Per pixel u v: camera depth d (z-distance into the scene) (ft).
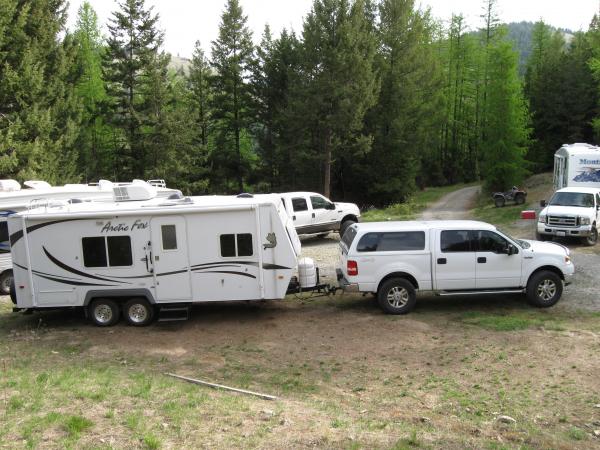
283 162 149.69
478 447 20.17
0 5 96.48
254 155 169.89
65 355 33.19
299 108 121.08
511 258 38.27
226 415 22.52
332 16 116.67
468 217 95.14
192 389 26.40
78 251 38.27
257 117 149.48
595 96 174.40
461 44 192.44
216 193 150.61
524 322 35.32
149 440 19.13
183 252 37.91
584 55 181.68
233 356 32.48
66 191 53.52
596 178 74.95
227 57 143.54
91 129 142.82
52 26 112.47
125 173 132.57
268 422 21.90
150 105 128.36
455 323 36.40
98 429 20.56
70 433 20.02
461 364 29.73
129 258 38.14
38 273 38.63
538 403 24.86
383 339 33.99
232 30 142.20
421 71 139.85
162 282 38.14
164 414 22.39
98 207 39.04
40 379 27.30
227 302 44.47
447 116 195.52
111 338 36.42
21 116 101.35
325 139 124.16
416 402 25.39
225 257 37.88
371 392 26.76
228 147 150.30
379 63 135.03
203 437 20.08
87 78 139.33
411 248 38.17
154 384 26.84
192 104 144.87
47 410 22.65
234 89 145.48
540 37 210.38
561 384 26.73
